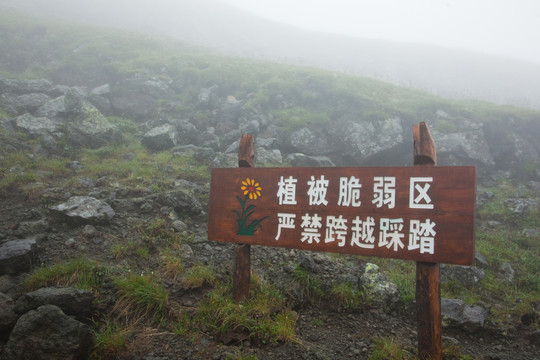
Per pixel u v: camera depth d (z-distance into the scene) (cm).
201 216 637
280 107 1229
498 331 454
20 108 990
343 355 369
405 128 1156
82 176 730
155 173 776
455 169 329
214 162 879
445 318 456
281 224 402
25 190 618
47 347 308
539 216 819
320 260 552
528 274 620
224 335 364
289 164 976
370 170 365
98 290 404
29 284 401
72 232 517
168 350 343
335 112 1212
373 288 484
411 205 343
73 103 991
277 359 344
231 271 491
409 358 350
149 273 455
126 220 564
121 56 1446
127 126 1050
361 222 363
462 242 318
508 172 1075
